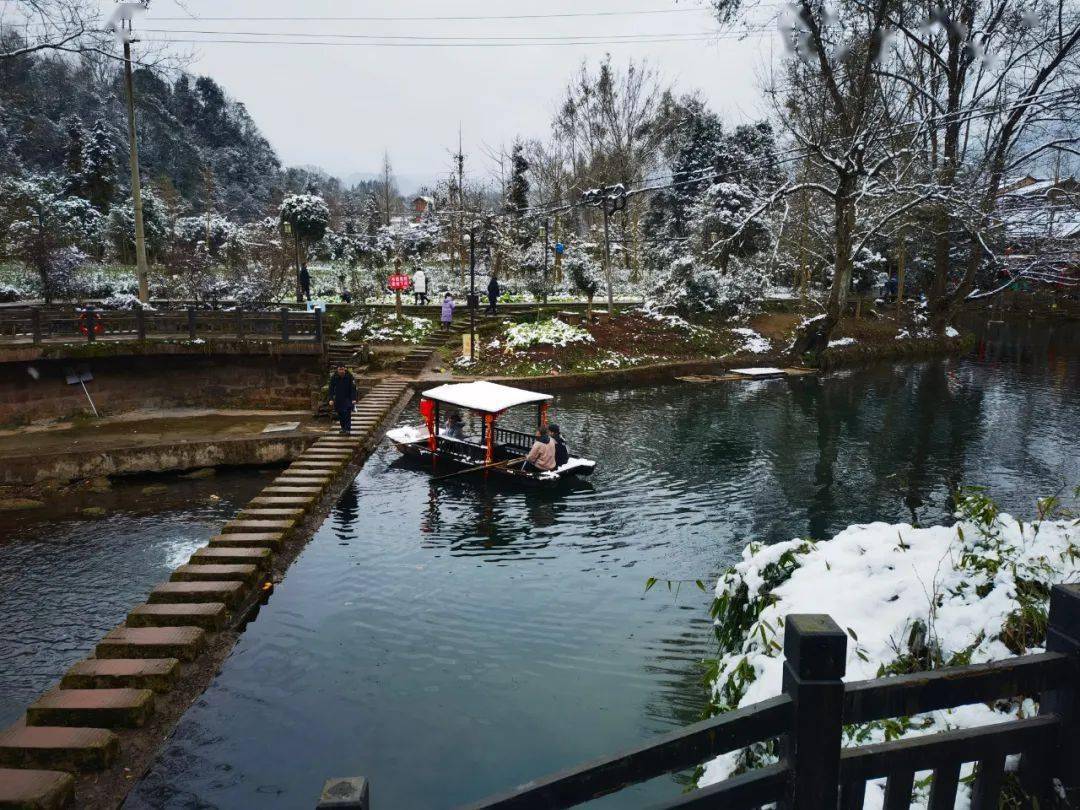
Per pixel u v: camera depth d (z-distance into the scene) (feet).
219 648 26.63
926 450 57.93
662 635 28.60
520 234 148.05
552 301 124.57
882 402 78.48
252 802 18.94
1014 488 47.16
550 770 20.57
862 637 13.07
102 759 19.47
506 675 25.57
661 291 120.06
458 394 52.54
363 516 42.16
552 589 32.60
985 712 10.52
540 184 148.15
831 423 68.18
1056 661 7.38
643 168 136.77
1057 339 131.44
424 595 31.83
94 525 43.29
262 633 28.17
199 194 217.15
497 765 20.76
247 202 241.55
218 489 50.29
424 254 158.71
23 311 59.31
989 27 68.13
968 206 60.18
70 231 118.01
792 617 6.68
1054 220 56.03
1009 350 120.06
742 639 16.30
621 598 31.81
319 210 111.45
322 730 22.17
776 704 6.46
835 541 16.19
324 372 67.41
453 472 50.98
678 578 34.06
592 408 75.25
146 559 38.34
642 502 45.21
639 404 77.61
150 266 125.90
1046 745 7.54
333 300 114.42
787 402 78.64
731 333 112.88
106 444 52.70
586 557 36.42
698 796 6.46
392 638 28.04
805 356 96.63
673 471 52.29
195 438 54.90
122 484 51.11
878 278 138.82
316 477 46.60
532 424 67.00
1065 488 46.96
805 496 46.39
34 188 119.55
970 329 143.23
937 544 15.17
